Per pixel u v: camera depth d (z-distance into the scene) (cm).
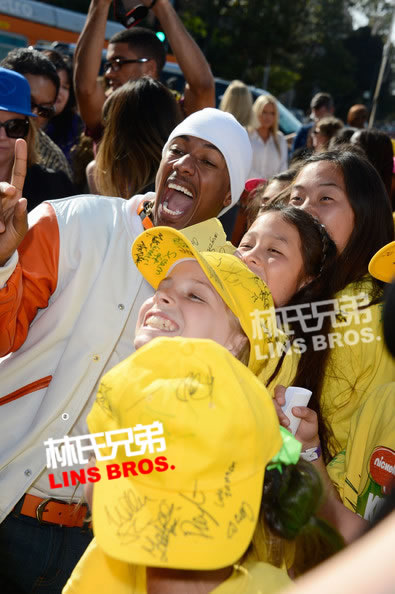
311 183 243
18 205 162
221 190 230
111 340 191
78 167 418
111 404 119
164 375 118
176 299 153
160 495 112
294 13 3425
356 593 62
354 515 162
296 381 205
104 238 199
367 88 5081
